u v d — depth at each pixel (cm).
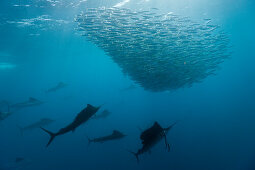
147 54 1229
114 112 2866
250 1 2267
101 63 7188
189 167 1131
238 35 5028
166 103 2975
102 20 1169
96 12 1146
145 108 2820
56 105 4769
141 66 1256
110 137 675
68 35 2342
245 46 8019
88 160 1411
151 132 252
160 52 1251
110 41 1240
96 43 1317
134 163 1248
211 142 1378
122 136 668
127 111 2811
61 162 1434
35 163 1445
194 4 1856
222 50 1463
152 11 1706
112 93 5522
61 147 1731
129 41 1228
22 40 2247
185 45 1324
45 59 4041
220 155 1208
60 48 3158
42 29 1931
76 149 1642
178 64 1295
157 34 1219
